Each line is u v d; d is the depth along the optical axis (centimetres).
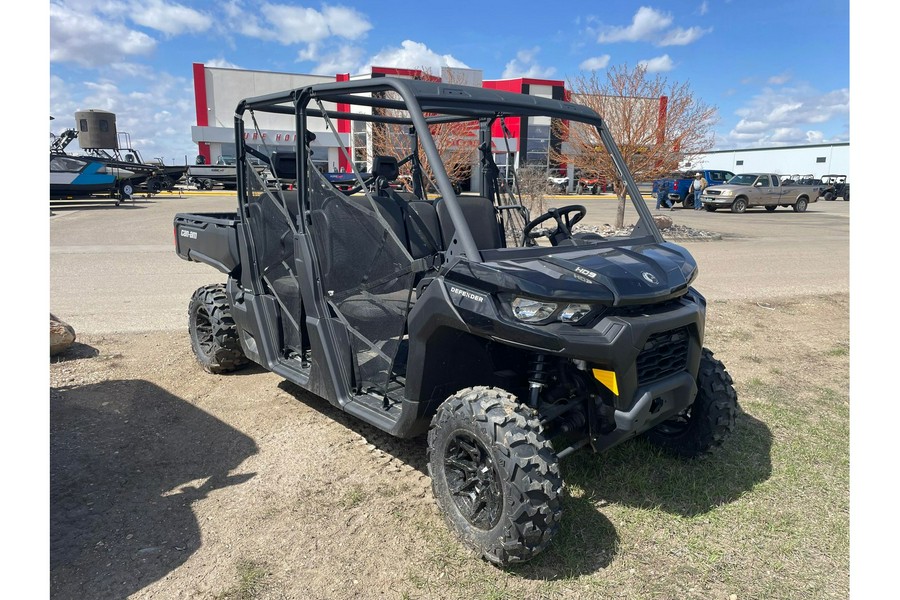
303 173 360
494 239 402
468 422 256
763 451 369
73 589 242
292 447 368
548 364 284
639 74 1354
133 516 294
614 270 269
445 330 278
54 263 989
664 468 343
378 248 309
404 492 318
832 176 3634
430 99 297
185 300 735
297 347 404
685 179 2630
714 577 256
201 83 3153
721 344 598
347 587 246
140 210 2028
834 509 307
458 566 259
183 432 387
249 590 244
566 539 276
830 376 511
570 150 1396
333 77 2827
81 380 471
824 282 923
